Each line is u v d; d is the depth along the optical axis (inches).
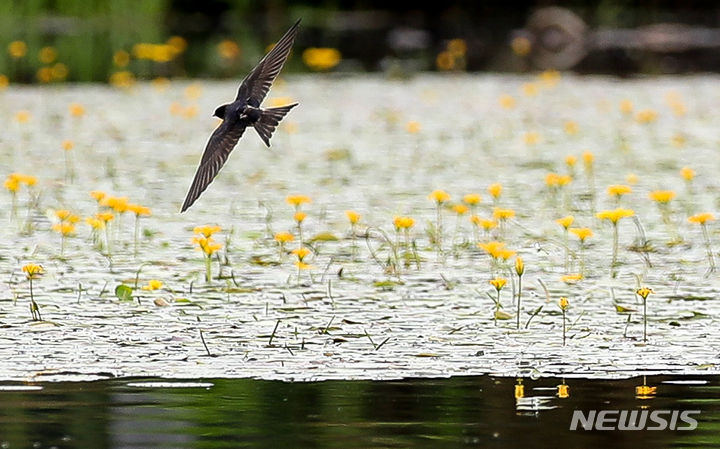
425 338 382.3
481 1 1700.3
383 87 1110.4
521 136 839.1
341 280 462.0
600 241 531.8
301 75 1200.2
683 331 390.9
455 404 316.5
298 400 319.3
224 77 1171.3
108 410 310.7
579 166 719.7
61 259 490.9
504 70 1268.5
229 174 692.1
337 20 1669.5
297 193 636.1
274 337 381.4
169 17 1633.9
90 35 1421.0
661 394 325.1
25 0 1461.6
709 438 292.8
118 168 702.5
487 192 638.5
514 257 503.2
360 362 355.6
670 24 1632.6
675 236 540.1
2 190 637.9
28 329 388.2
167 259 492.7
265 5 1668.3
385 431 295.9
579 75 1224.8
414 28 1616.6
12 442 285.9
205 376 340.8
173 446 284.0
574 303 430.0
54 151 759.7
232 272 453.7
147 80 1145.4
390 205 605.0
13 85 1094.4
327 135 839.1
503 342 378.3
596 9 1668.3
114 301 426.6
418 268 482.0
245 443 287.3
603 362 356.2
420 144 799.1
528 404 316.8
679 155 756.0
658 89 1099.9
